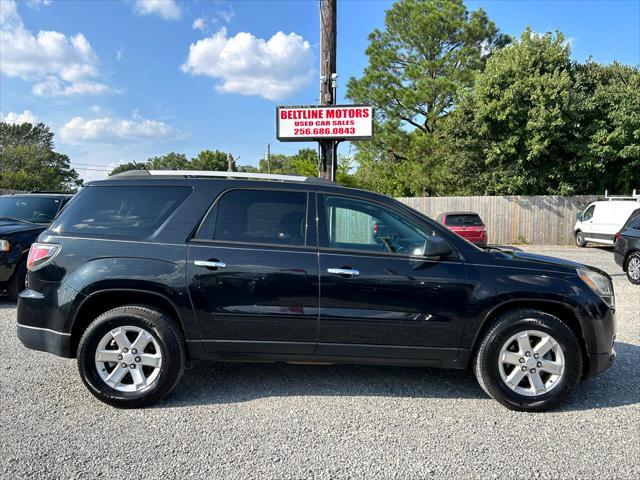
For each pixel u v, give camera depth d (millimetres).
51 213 8289
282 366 4590
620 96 18688
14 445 3018
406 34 23781
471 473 2770
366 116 10836
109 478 2674
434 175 23797
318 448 3039
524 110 19109
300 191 3900
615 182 19938
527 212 20266
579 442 3150
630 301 8008
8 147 74188
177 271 3646
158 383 3605
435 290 3672
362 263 3701
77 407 3607
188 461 2861
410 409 3656
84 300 3633
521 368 3656
